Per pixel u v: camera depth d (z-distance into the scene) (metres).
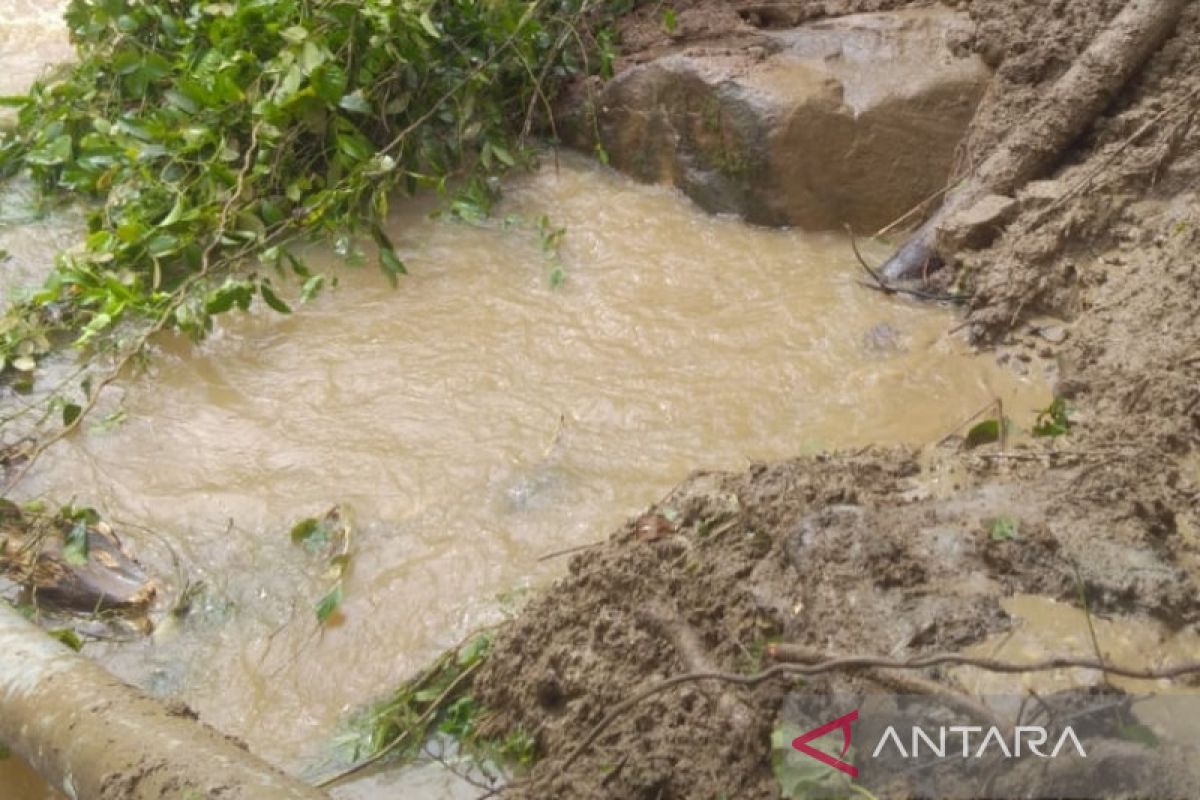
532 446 5.96
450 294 6.96
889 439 5.91
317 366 6.50
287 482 5.83
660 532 5.08
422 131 7.78
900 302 6.83
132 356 6.47
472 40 8.09
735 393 6.23
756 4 8.35
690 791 4.21
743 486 5.20
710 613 4.67
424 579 5.32
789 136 7.29
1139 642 4.33
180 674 5.05
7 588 5.39
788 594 4.64
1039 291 6.56
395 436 6.04
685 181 7.66
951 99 7.38
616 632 4.66
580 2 8.35
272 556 5.49
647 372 6.39
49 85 8.39
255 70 7.44
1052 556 4.66
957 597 4.52
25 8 9.79
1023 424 5.95
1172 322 6.07
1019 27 7.37
